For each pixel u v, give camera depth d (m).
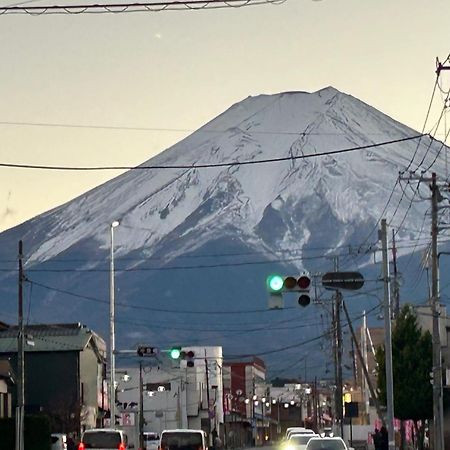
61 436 140.75
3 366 151.00
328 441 99.62
